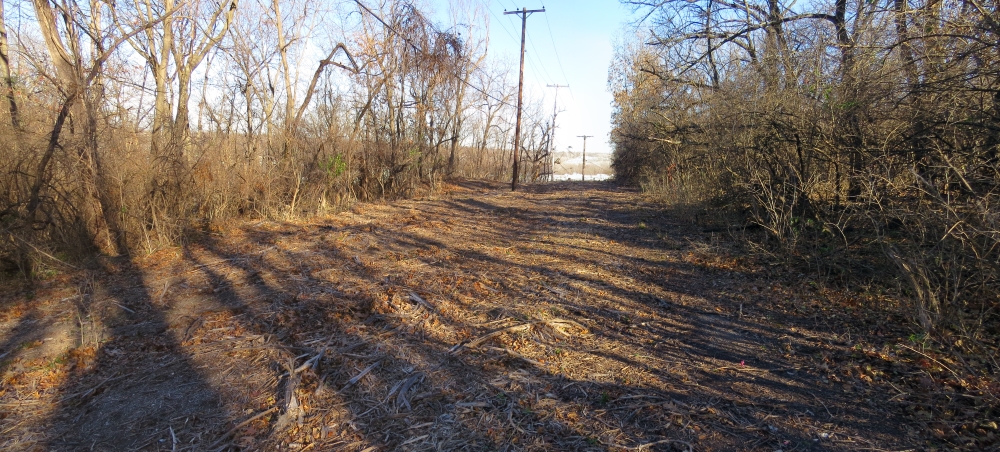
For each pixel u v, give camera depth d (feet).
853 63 26.16
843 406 11.73
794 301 18.38
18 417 12.51
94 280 23.31
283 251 28.12
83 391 13.64
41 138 24.48
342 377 13.74
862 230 20.85
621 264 24.85
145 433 11.70
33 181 24.29
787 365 13.87
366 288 21.15
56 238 25.44
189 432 11.69
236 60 41.70
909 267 15.62
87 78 26.04
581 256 26.73
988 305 15.08
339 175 44.19
